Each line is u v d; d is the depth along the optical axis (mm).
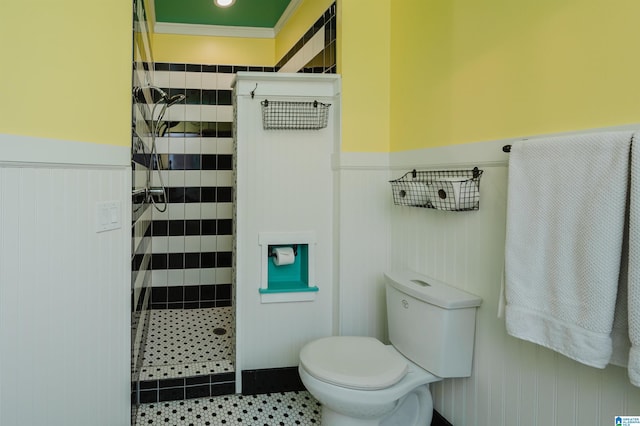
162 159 3000
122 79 1456
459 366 1457
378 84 2037
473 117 1438
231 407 1904
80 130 1251
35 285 1126
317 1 2303
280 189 2059
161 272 3057
